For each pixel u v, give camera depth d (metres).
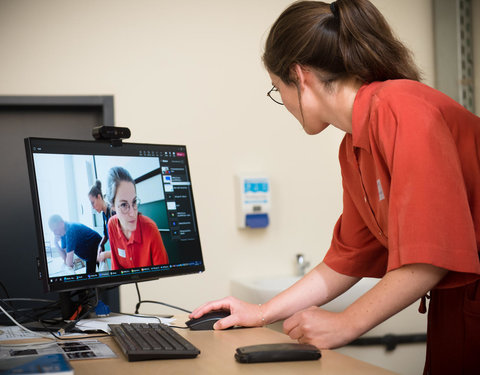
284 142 3.02
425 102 0.96
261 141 2.99
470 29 3.10
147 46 2.88
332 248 1.40
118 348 1.03
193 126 2.91
